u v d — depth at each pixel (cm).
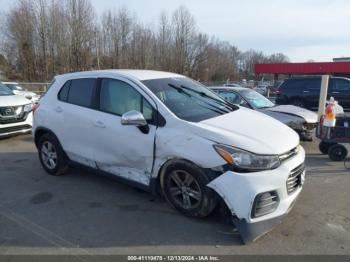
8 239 317
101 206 391
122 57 5278
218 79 7262
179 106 371
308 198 411
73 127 447
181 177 347
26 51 4525
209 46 6675
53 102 487
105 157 412
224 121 354
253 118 383
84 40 4666
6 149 698
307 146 703
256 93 816
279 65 3316
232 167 301
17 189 452
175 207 359
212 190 318
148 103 370
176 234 321
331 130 582
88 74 450
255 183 292
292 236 317
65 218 361
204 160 312
